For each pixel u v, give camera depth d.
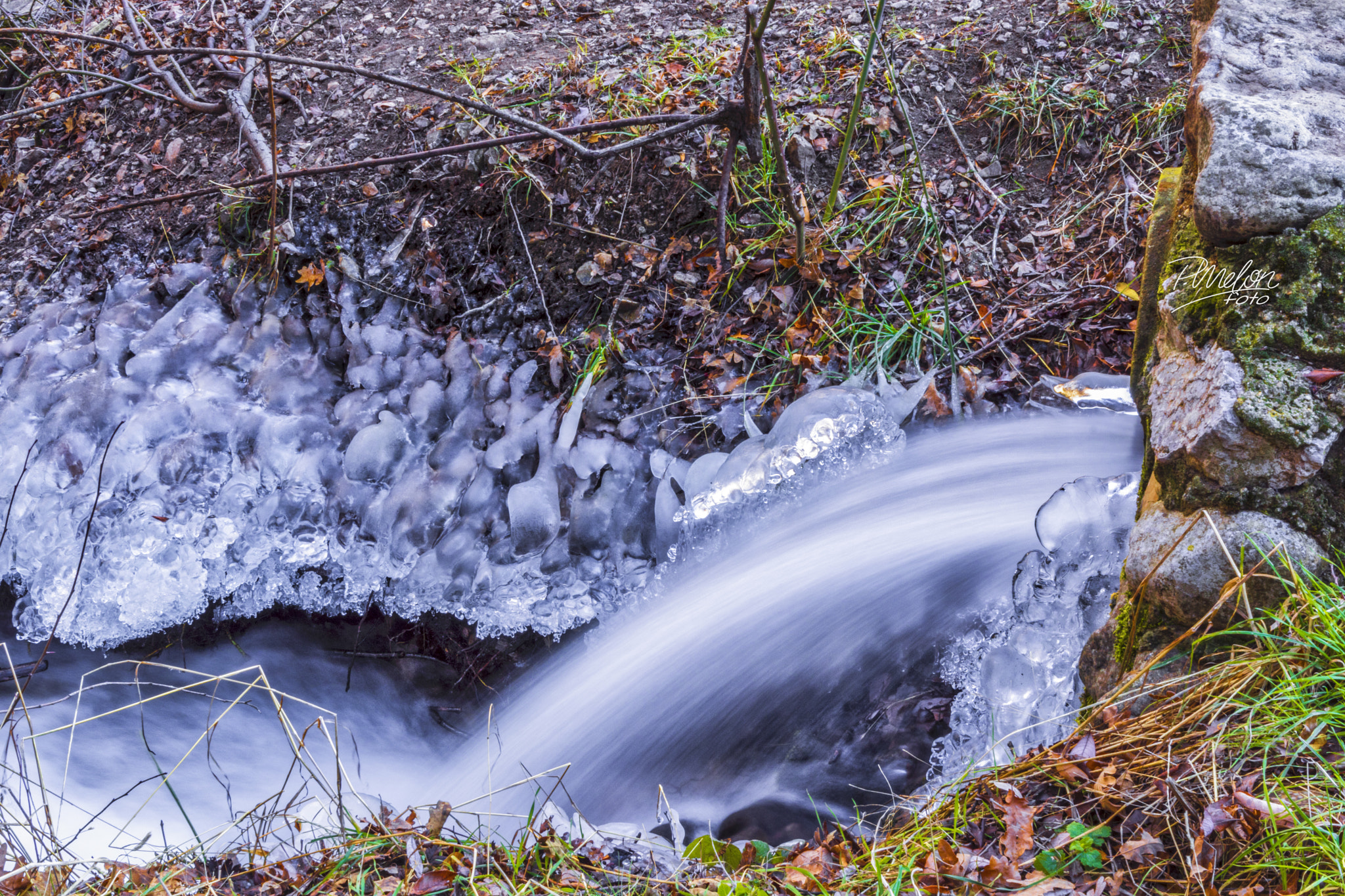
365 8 5.59
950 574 3.47
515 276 4.29
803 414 3.48
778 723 3.56
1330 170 2.05
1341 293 2.01
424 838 2.26
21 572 4.30
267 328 4.36
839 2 4.91
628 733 3.77
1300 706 1.77
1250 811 1.69
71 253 4.82
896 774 3.27
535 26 5.23
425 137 4.61
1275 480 2.00
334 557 3.99
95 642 4.33
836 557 3.59
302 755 3.99
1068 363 3.65
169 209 4.82
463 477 3.89
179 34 5.39
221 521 4.08
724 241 3.88
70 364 4.44
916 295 3.90
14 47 5.80
